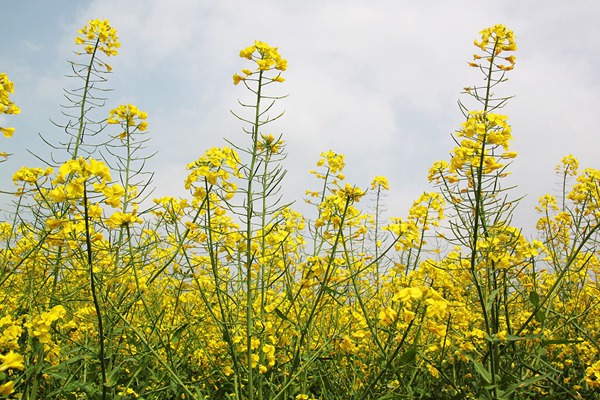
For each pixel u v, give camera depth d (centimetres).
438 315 77
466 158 88
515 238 95
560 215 117
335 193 101
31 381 89
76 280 107
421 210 111
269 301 111
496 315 93
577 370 114
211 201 95
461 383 107
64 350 94
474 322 117
